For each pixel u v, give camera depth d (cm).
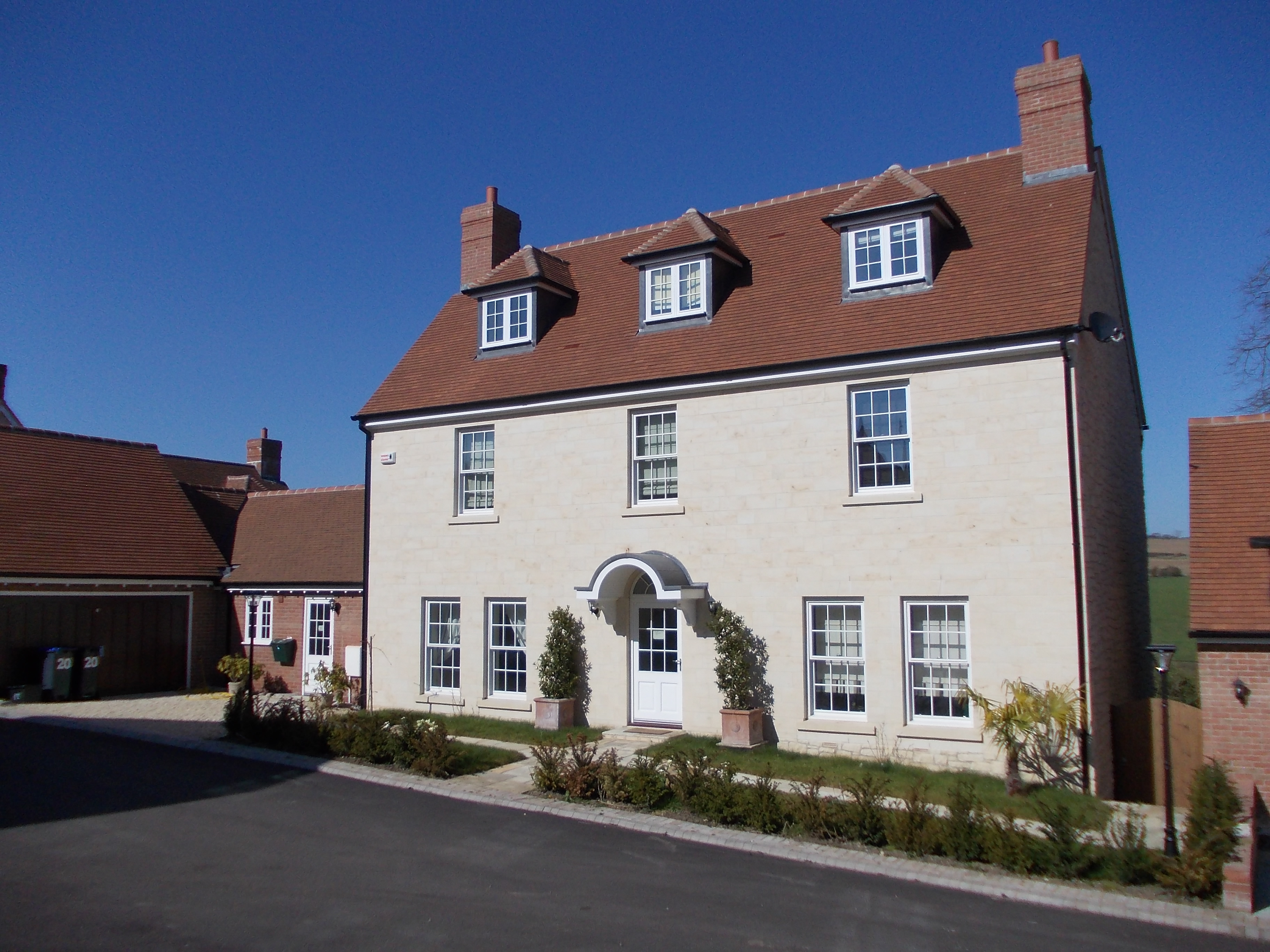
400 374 2270
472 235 2423
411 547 2127
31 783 1419
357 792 1400
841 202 1975
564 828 1209
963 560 1508
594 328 2056
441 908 916
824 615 1642
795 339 1719
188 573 2627
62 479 2630
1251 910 941
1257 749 1268
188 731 1894
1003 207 1755
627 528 1838
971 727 1496
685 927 880
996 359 1509
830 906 941
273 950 809
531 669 1934
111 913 888
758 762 1527
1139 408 2159
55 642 2384
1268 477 1464
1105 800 1370
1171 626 3341
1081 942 861
